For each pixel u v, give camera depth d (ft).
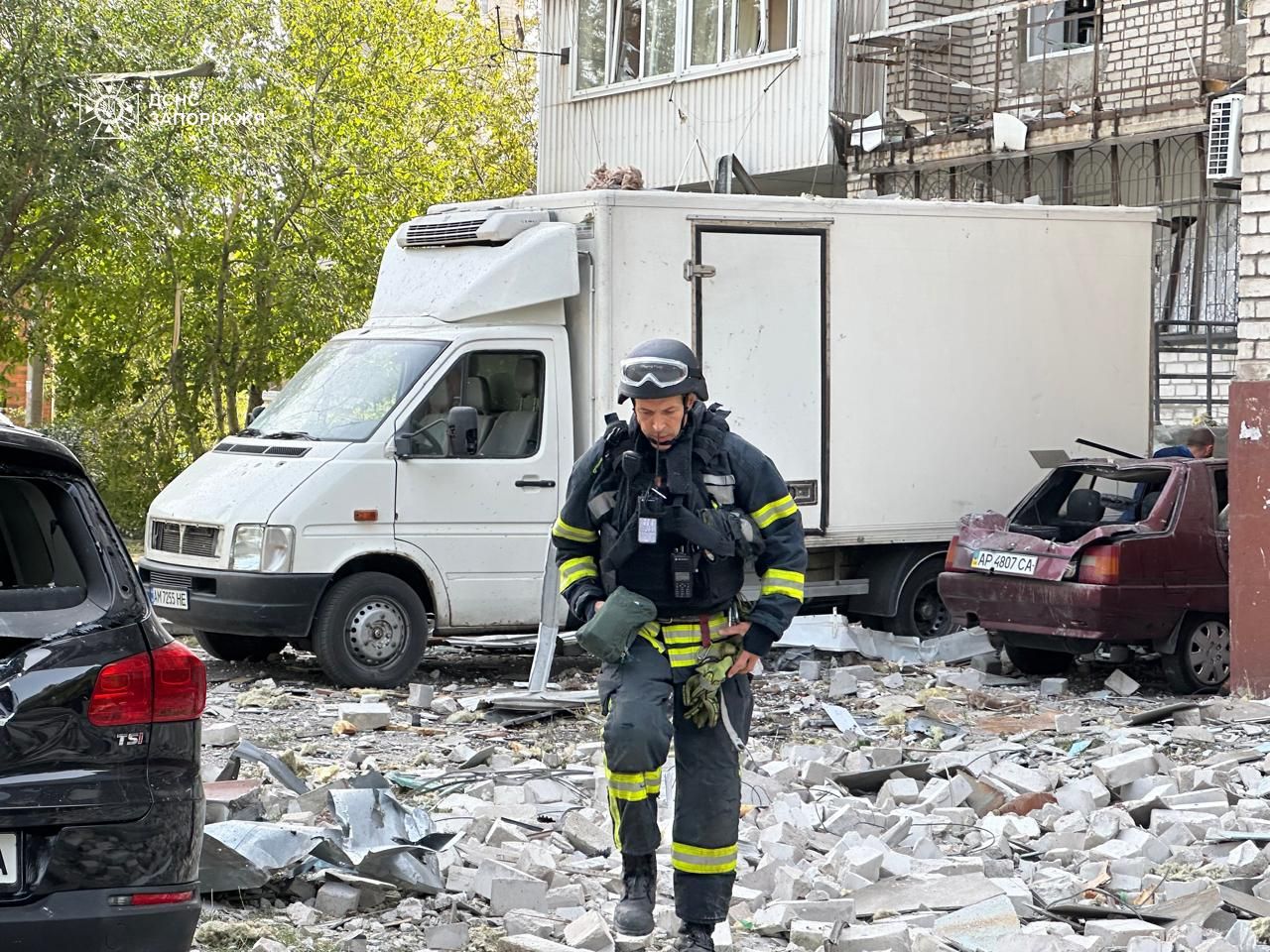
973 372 42.14
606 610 15.78
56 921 13.06
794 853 20.81
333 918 18.49
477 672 38.93
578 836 21.57
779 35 64.95
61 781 13.24
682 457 16.03
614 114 72.74
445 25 99.60
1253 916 18.94
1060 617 35.35
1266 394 33.88
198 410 79.36
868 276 40.60
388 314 39.06
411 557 35.83
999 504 42.57
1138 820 24.13
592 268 37.47
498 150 109.09
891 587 41.86
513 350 37.09
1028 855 22.07
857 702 34.58
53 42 60.95
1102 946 17.54
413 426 36.01
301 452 35.88
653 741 15.65
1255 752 28.43
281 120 72.43
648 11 71.15
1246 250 34.60
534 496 36.88
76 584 13.96
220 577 35.06
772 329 39.34
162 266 69.56
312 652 37.45
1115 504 38.68
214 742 28.60
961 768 26.73
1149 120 52.06
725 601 16.21
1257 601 34.04
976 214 42.09
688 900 16.16
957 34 64.13
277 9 75.46
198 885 14.43
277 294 75.05
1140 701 35.32
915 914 19.03
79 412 78.07
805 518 39.91
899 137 60.59
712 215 38.50
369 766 26.89
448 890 19.56
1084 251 43.83
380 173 79.30
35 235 65.16
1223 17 55.77
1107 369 44.19
